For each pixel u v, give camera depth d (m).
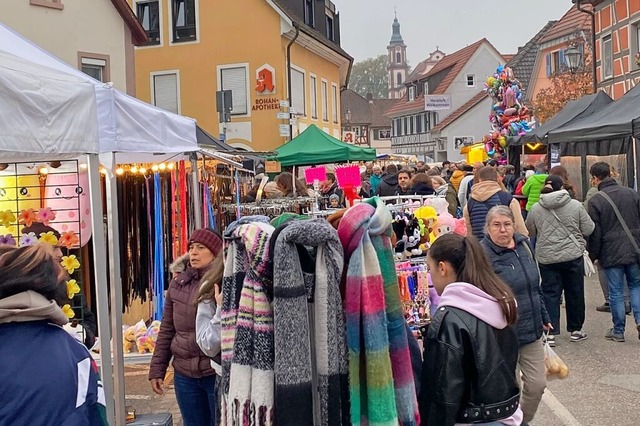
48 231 4.89
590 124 13.69
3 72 3.46
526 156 18.81
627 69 24.44
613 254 8.03
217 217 9.68
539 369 4.70
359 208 2.91
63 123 3.99
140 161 7.78
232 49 26.33
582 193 16.09
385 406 2.80
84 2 16.34
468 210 7.43
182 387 4.52
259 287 2.83
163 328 4.66
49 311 2.64
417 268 5.73
